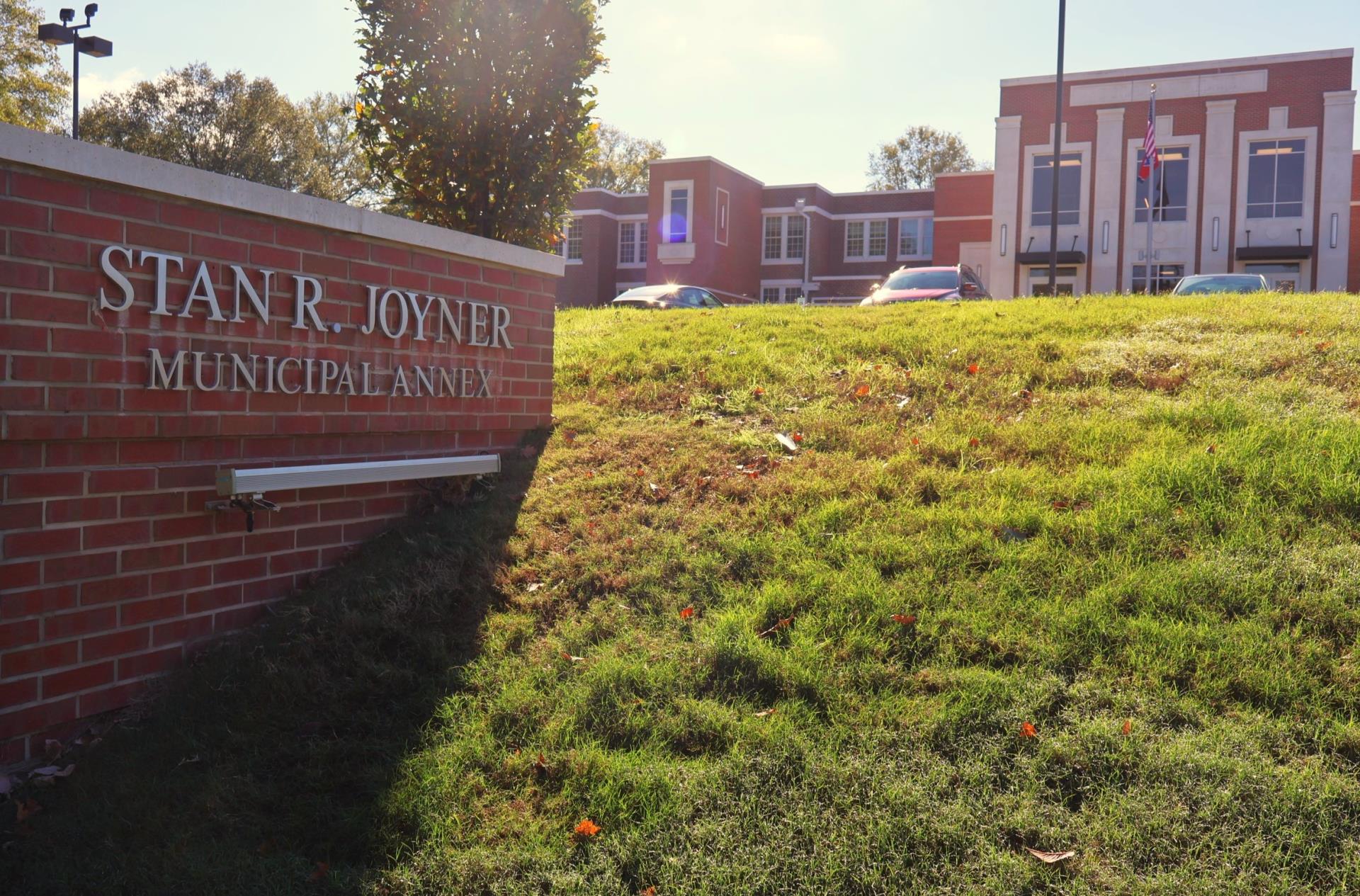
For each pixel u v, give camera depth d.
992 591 4.56
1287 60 30.73
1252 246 31.28
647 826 3.44
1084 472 5.65
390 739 4.03
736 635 4.40
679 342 9.20
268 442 4.94
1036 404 6.97
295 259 5.00
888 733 3.75
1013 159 33.31
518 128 8.45
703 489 5.92
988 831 3.31
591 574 5.04
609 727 3.96
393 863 3.42
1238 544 4.69
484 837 3.48
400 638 4.68
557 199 8.90
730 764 3.66
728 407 7.35
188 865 3.38
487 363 6.42
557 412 7.43
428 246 5.77
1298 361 7.34
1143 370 7.48
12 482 3.91
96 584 4.20
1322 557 4.52
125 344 4.22
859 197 44.91
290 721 4.15
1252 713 3.71
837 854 3.26
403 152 8.58
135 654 4.36
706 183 40.06
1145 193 32.28
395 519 5.78
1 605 3.88
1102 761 3.54
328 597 4.99
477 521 5.70
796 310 11.42
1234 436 5.89
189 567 4.57
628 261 44.72
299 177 42.34
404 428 5.73
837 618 4.45
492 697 4.23
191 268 4.48
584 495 5.97
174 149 39.91
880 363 8.16
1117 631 4.16
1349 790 3.29
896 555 4.92
